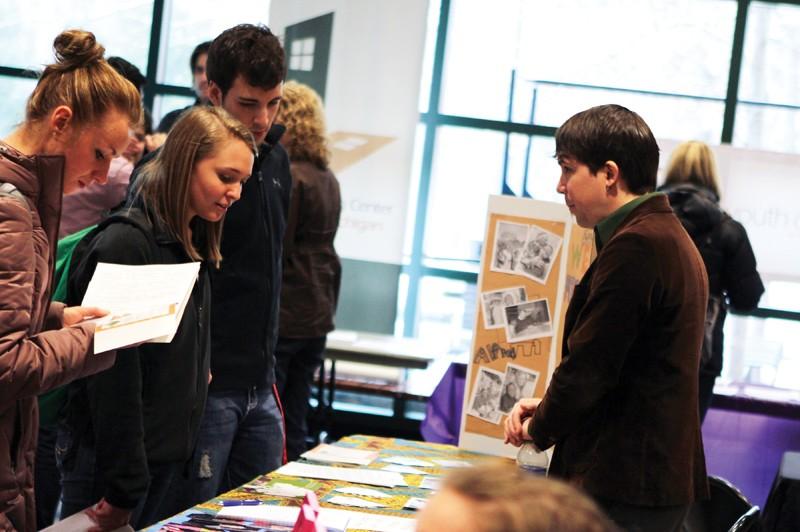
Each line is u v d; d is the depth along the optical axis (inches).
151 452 88.1
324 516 86.9
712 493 97.7
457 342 264.8
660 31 257.0
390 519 88.4
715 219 175.8
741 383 228.5
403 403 242.7
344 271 246.7
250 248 108.4
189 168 87.0
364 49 245.0
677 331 82.4
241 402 109.6
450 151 264.7
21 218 68.0
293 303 161.6
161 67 271.3
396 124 244.8
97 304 74.4
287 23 247.0
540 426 85.5
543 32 260.7
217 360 107.0
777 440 203.3
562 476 86.5
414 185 265.3
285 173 116.1
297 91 162.9
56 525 80.2
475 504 30.5
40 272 71.4
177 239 88.0
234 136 88.2
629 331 81.1
